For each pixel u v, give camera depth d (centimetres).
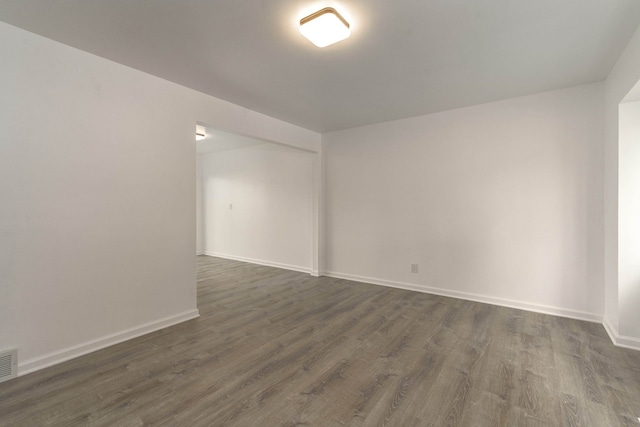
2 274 208
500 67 272
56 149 230
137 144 278
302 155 550
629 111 254
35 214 221
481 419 171
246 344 262
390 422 168
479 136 371
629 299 256
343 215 493
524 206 346
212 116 339
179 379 209
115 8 189
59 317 232
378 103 365
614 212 271
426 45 233
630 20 201
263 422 168
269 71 278
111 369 221
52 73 227
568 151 322
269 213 603
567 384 203
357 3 183
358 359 237
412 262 427
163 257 298
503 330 290
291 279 490
